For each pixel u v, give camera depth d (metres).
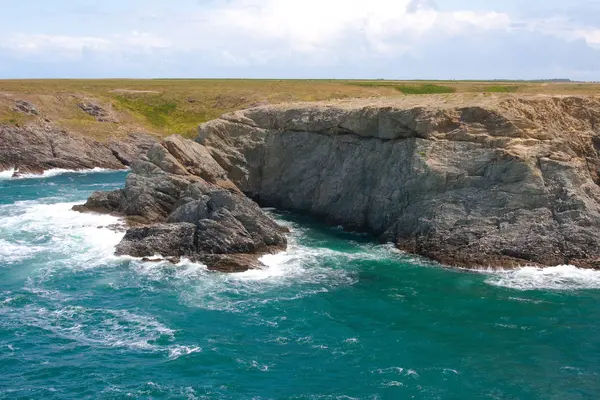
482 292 44.56
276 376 32.81
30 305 41.72
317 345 36.44
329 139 69.00
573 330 38.22
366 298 43.66
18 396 30.47
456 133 55.81
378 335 37.78
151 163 64.69
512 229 50.22
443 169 54.09
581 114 60.81
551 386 31.66
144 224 60.06
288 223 65.69
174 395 30.80
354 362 34.38
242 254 51.09
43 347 35.69
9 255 52.03
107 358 34.53
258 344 36.50
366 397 30.70
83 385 31.58
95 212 65.69
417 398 30.59
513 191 51.16
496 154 52.41
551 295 43.75
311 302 42.91
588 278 46.62
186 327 38.66
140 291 44.47
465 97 65.88
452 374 32.94
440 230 52.31
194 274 47.88
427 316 40.56
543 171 51.56
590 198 51.31
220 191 54.19
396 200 58.00
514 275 47.62
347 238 59.53
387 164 60.53
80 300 42.69
